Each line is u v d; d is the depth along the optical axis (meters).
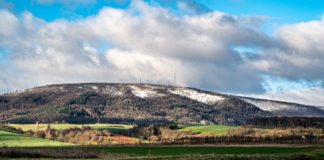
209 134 196.25
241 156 70.12
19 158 79.69
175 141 185.38
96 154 93.06
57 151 96.75
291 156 77.19
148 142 188.38
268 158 71.69
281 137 176.00
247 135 184.62
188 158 65.81
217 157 67.38
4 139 181.25
